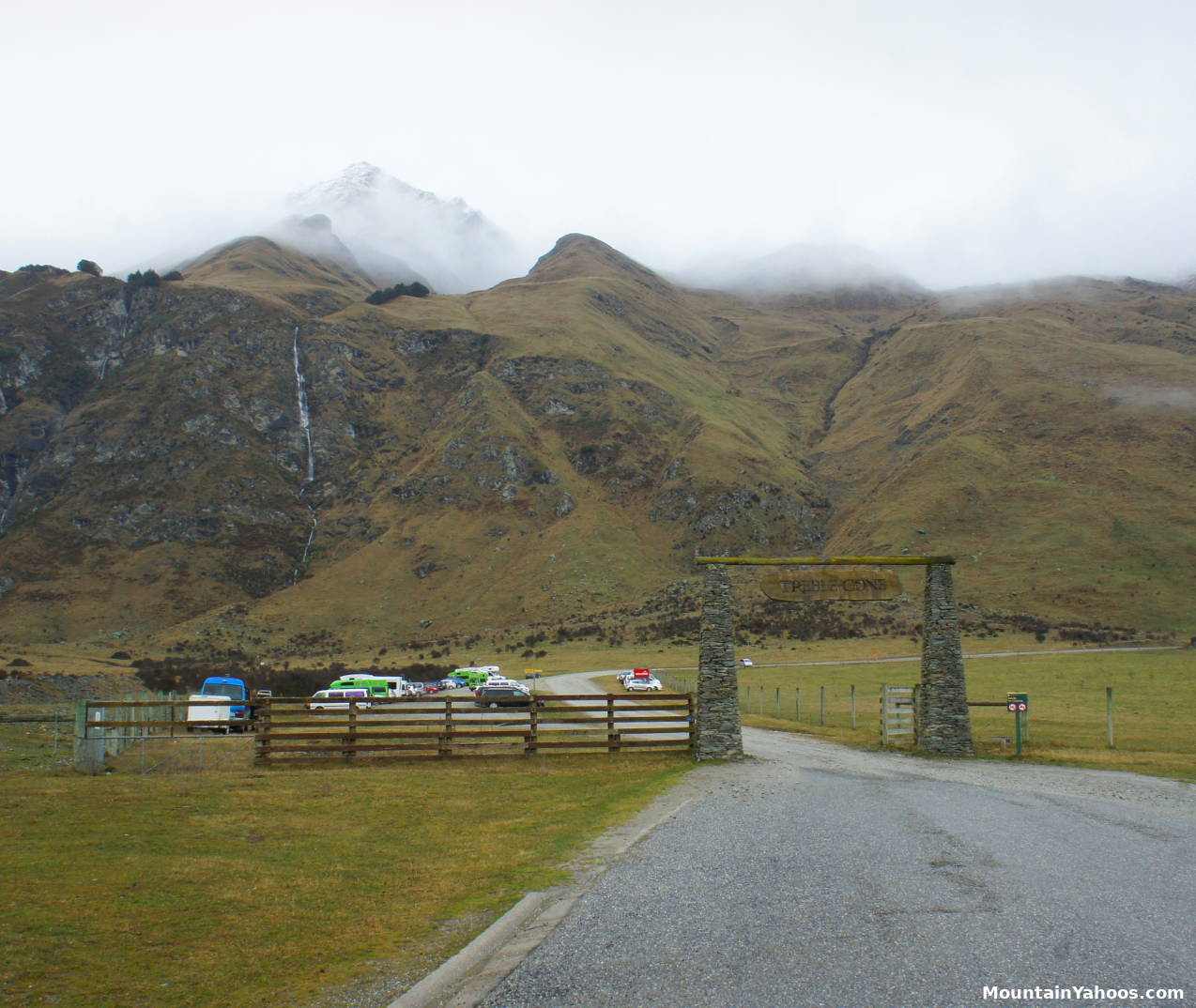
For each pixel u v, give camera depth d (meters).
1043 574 145.00
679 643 128.62
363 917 12.20
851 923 11.11
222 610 192.75
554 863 15.17
